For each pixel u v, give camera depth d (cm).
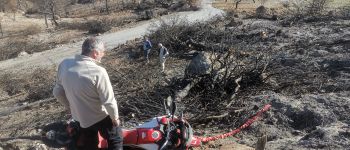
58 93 461
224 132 977
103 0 8356
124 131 473
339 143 668
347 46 1931
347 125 817
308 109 993
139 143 466
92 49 433
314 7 3269
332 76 1481
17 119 1831
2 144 945
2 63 3838
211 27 2739
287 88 1351
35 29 6038
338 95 1094
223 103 1195
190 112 1151
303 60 1720
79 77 425
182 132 479
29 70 3341
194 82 1292
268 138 911
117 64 2714
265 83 1367
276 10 5191
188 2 6438
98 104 436
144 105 1261
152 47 2752
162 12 6041
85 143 448
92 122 441
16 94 2564
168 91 1297
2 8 8025
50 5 7150
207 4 6512
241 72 1351
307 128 942
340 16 3083
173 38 2612
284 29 2780
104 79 427
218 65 1472
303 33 2544
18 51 4388
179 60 2394
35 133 1077
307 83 1388
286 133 927
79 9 8094
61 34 5578
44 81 2716
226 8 6147
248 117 1030
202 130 1017
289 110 1017
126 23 5512
